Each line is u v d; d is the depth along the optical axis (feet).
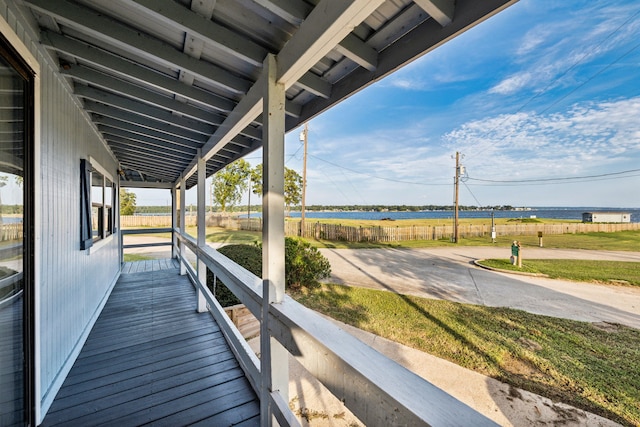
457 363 7.33
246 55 4.39
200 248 10.61
